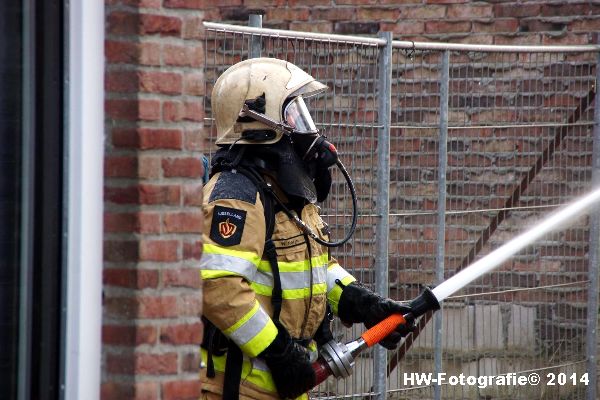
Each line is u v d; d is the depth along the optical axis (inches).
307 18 1137.4
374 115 882.1
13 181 452.4
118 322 473.4
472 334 1008.9
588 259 1044.5
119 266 472.7
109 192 471.5
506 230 1023.0
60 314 460.1
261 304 580.4
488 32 1102.4
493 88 1047.0
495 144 1027.3
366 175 897.5
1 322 453.1
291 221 588.1
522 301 1027.3
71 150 458.6
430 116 1042.1
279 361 566.3
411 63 1063.0
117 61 467.2
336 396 864.3
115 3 465.7
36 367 452.8
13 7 449.4
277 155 588.1
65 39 455.8
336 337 895.1
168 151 479.2
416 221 989.8
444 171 946.7
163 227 478.9
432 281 979.9
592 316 1039.0
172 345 483.5
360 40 859.4
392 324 615.5
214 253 557.3
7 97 451.2
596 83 1038.4
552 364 1036.5
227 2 1149.1
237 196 568.1
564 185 1034.1
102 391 474.3
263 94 592.1
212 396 585.0
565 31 1088.8
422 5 1112.8
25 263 451.2
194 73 487.5
